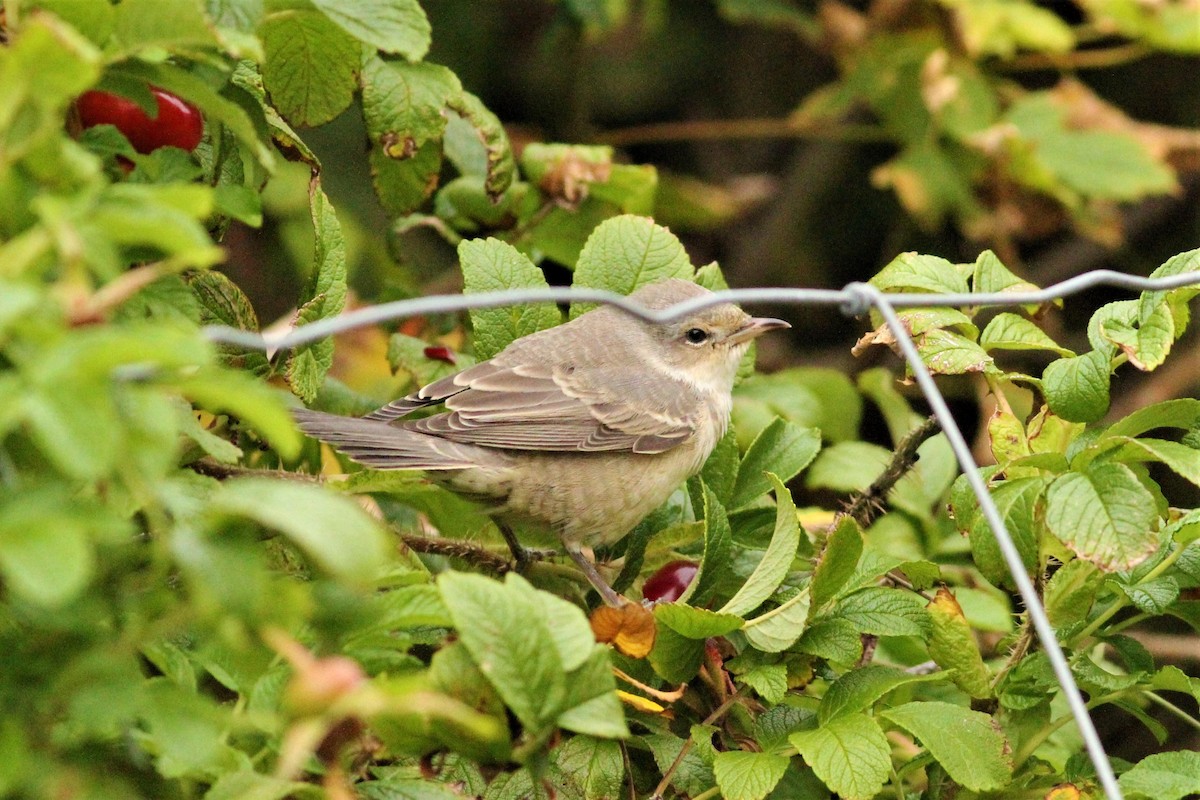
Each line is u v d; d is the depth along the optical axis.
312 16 7.32
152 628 4.40
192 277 7.15
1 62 4.58
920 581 7.79
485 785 6.68
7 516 3.82
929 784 7.52
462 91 8.77
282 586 4.33
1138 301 7.47
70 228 4.07
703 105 18.02
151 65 5.47
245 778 4.90
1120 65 17.23
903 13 14.61
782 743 7.05
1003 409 7.60
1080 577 7.38
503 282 8.59
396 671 5.66
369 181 13.65
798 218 17.61
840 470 9.53
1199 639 11.98
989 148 13.65
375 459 7.89
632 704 7.07
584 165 9.93
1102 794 6.88
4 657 4.38
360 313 5.30
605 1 13.77
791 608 7.12
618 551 9.71
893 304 6.81
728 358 10.38
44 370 3.76
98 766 4.57
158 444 3.97
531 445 9.20
